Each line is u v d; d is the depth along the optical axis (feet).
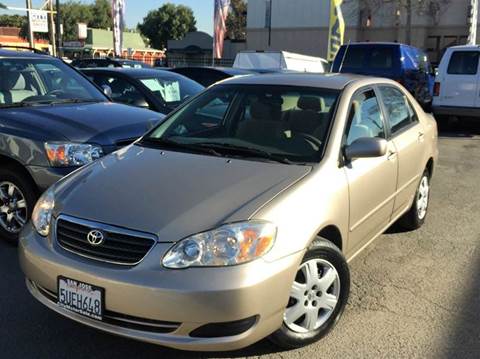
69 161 15.49
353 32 122.42
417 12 111.55
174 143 13.46
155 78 26.84
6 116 16.69
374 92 15.16
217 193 10.61
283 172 11.44
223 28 84.23
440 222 19.85
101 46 191.31
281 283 9.80
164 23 257.34
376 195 13.73
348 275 11.68
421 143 17.38
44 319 12.27
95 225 10.18
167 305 9.27
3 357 10.84
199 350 9.50
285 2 134.21
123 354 11.00
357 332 11.89
